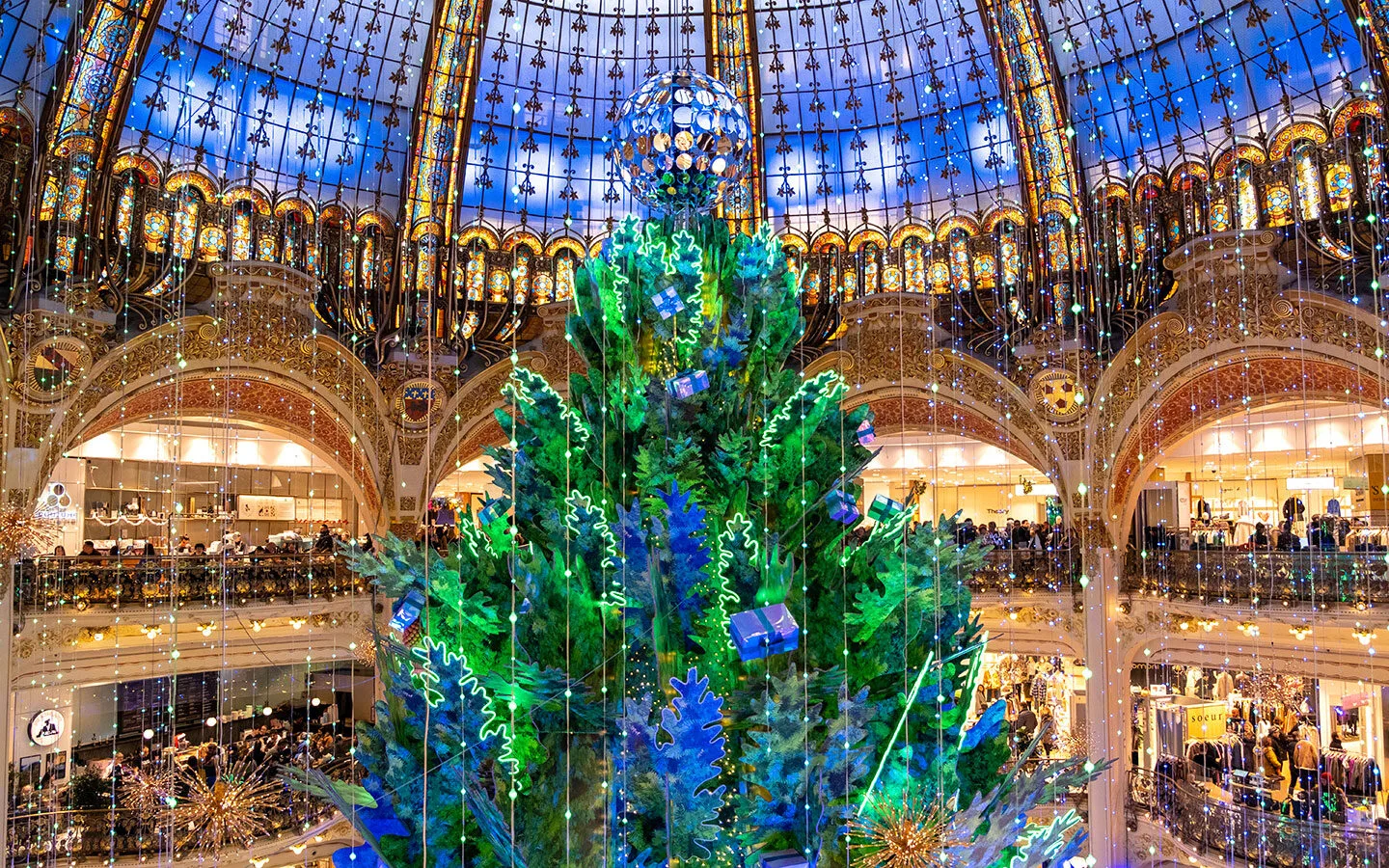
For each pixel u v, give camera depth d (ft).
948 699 18.86
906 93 65.72
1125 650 60.34
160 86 57.06
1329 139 54.29
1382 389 51.52
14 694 48.32
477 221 68.49
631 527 17.79
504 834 16.74
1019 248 65.51
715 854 17.06
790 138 68.59
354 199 66.08
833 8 63.57
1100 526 60.64
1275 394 58.23
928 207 68.49
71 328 52.39
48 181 53.62
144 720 61.72
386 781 17.75
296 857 55.26
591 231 71.00
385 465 64.44
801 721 16.44
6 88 51.96
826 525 19.92
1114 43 59.88
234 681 74.43
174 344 56.80
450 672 16.48
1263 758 54.54
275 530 81.97
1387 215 51.93
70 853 48.93
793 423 19.19
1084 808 58.59
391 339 66.03
